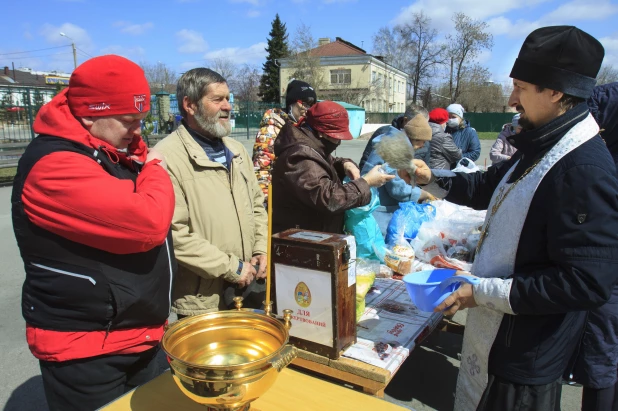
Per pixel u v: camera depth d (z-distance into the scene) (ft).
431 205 10.36
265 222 7.97
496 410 4.88
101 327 4.46
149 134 45.34
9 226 20.61
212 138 6.97
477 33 134.92
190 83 6.54
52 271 4.21
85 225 4.03
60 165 3.97
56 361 4.38
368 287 6.19
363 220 8.09
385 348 5.36
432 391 8.75
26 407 8.14
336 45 152.46
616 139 6.72
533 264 4.52
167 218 4.38
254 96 163.94
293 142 6.88
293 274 5.15
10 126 35.70
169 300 4.98
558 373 4.69
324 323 5.09
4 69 150.10
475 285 4.62
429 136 9.68
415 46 141.79
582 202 4.00
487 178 6.23
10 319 11.43
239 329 3.99
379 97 144.05
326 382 4.40
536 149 4.56
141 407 4.03
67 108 4.38
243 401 3.22
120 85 4.30
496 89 152.35
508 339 4.70
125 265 4.42
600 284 3.94
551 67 4.24
